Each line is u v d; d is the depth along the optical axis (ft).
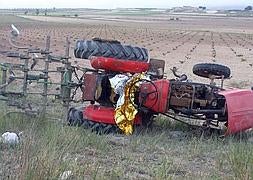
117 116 37.27
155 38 222.07
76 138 31.96
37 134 32.73
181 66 101.55
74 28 306.14
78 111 38.47
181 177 26.81
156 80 38.58
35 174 22.86
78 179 24.13
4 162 27.04
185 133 38.68
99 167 26.73
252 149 32.32
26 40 163.32
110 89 38.06
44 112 39.37
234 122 36.96
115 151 32.01
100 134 36.50
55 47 137.90
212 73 42.04
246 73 94.32
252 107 38.14
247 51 156.04
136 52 38.91
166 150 33.12
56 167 24.03
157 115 42.34
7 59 89.61
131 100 37.45
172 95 38.01
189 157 31.71
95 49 38.55
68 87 39.58
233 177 26.55
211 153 33.04
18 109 41.01
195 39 226.58
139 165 28.91
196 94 38.09
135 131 37.93
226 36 270.87
